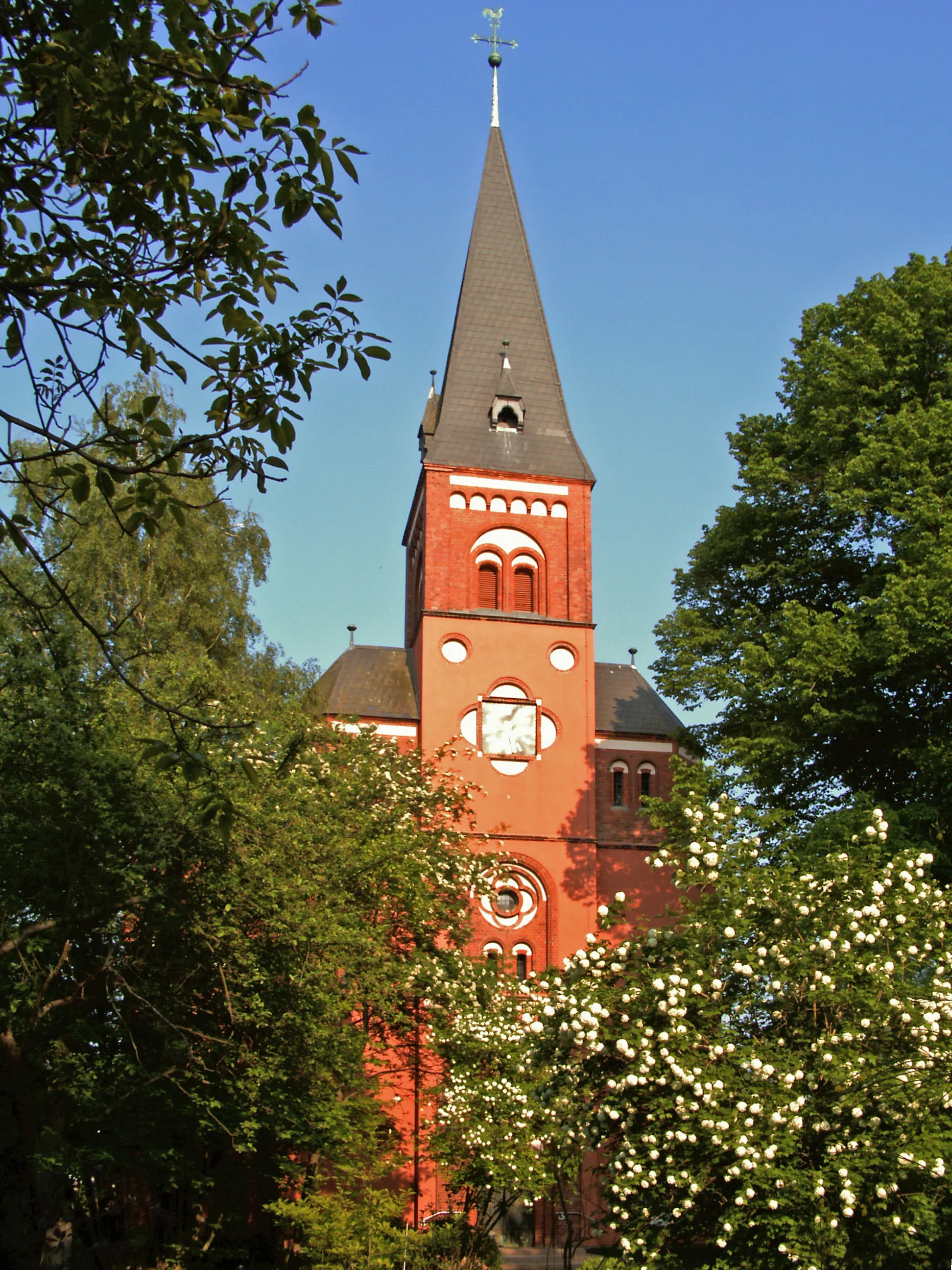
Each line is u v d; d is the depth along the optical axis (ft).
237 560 135.64
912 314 103.81
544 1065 61.72
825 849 88.28
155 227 31.68
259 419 32.73
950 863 86.22
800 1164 53.31
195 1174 74.28
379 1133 98.53
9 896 64.03
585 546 146.41
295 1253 87.76
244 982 67.31
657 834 138.82
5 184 29.45
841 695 96.27
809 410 112.16
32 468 117.29
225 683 77.77
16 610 67.51
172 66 29.45
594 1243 117.70
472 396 151.23
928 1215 52.75
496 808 135.13
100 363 30.66
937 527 93.45
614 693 147.84
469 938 112.57
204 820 31.22
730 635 109.91
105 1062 69.00
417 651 144.87
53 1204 73.36
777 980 57.72
